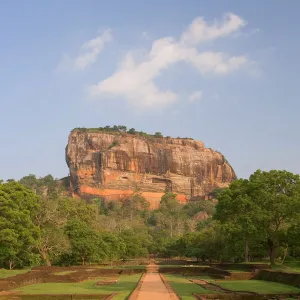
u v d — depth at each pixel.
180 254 132.62
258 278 50.41
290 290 36.06
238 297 32.16
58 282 48.38
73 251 79.81
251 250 72.50
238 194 63.91
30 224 58.88
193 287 40.62
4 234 53.62
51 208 74.12
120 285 44.06
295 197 58.97
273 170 63.00
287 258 73.88
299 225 56.75
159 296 30.66
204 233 99.50
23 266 63.53
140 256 138.88
